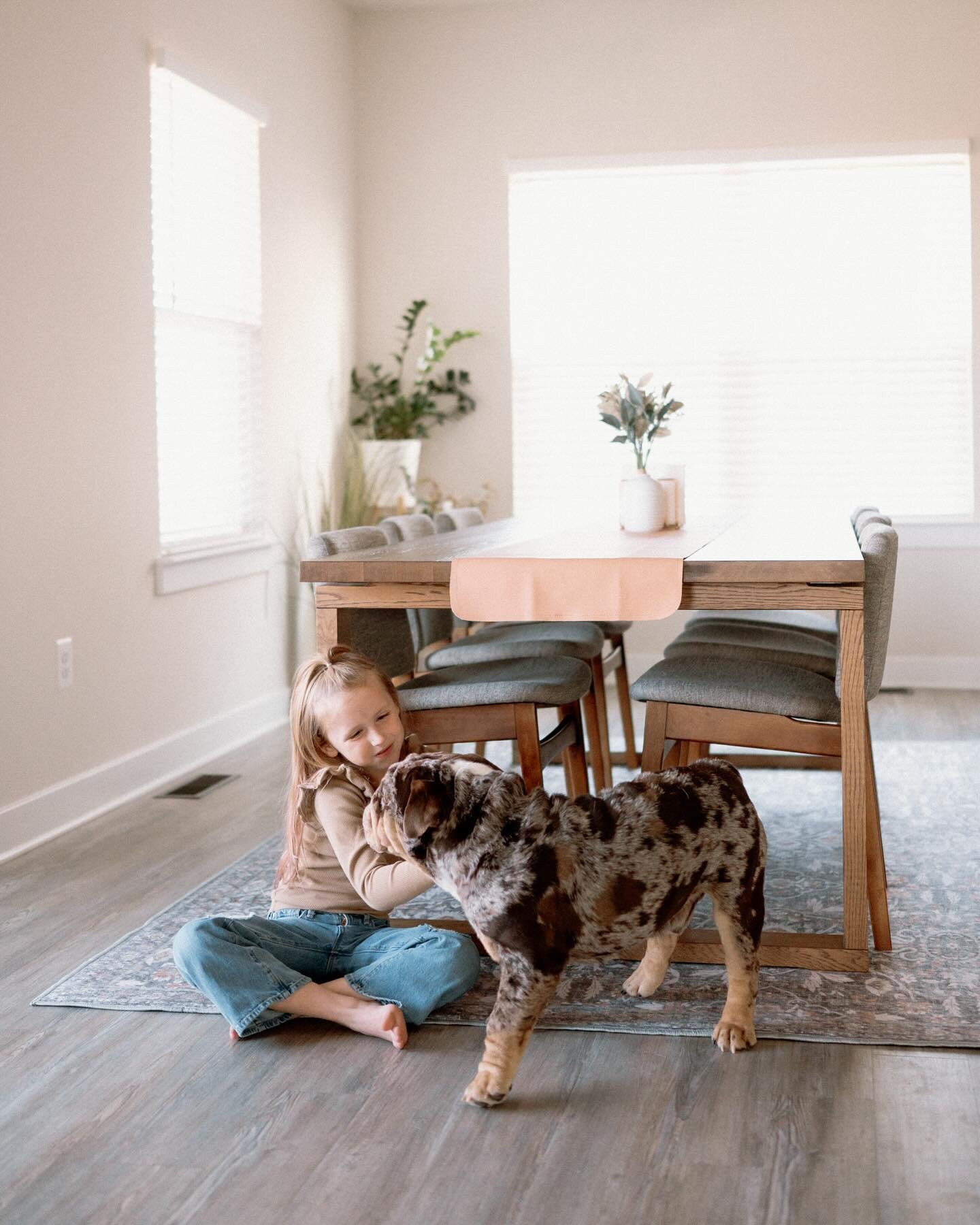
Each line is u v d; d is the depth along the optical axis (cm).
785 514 418
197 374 455
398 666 324
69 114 358
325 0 552
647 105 564
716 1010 227
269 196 499
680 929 226
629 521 345
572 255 583
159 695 416
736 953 212
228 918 225
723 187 570
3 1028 225
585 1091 199
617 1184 172
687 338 578
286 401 518
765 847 214
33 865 323
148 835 350
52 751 355
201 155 448
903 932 264
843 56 548
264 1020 221
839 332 567
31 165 341
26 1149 184
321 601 266
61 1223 166
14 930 276
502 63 575
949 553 555
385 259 592
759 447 576
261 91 488
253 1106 196
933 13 540
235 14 464
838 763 409
